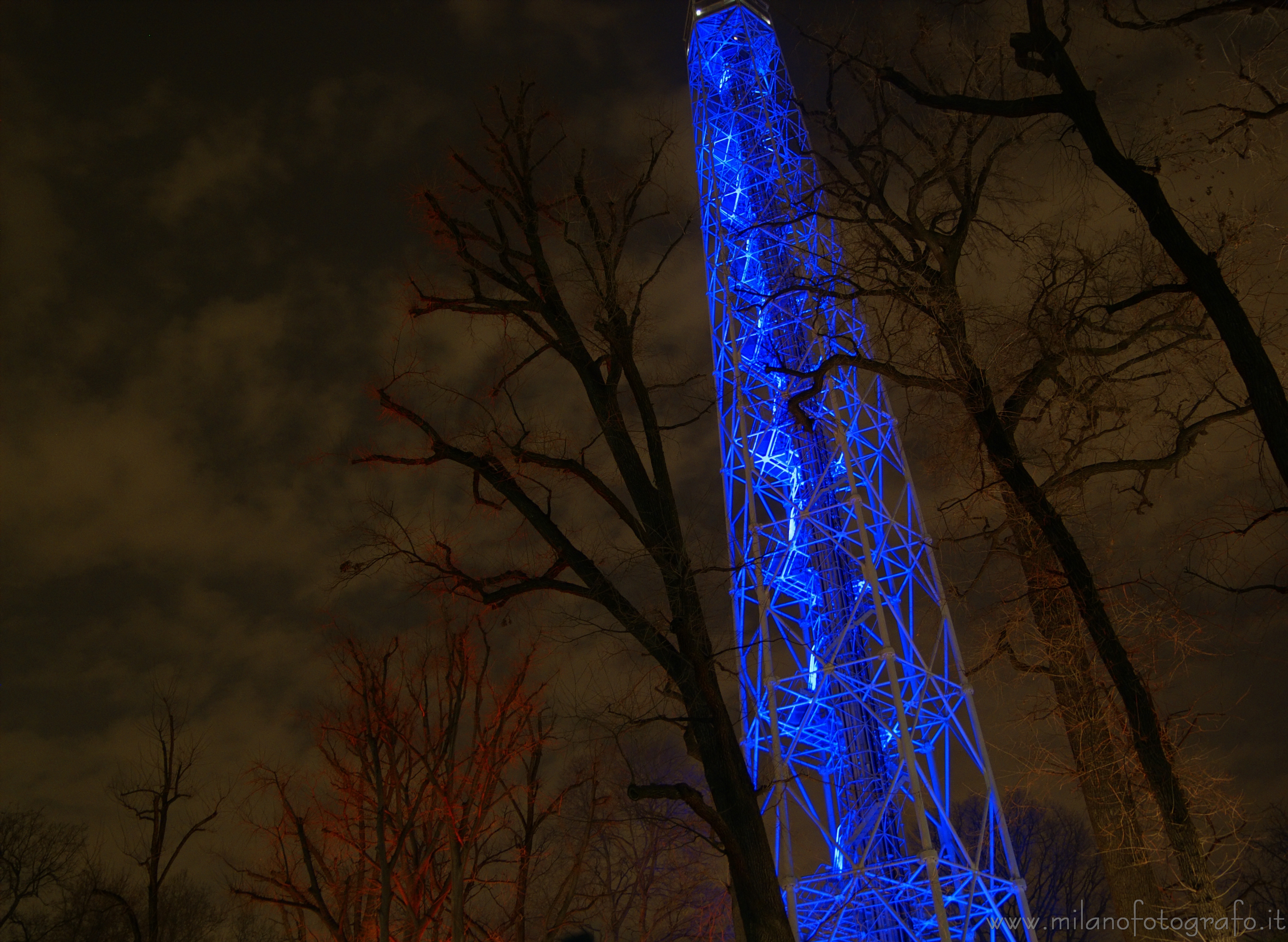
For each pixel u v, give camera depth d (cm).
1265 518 1202
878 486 2864
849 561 2898
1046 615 1445
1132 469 1444
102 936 2772
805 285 1650
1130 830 1348
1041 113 1151
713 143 3403
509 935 1573
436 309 1370
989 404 1407
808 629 2905
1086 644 1411
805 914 2442
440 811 1499
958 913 2567
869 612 2758
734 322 3102
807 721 2731
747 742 2391
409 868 1523
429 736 1580
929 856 2361
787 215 2878
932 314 1442
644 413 1300
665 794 1034
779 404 2933
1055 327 1393
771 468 3036
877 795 2683
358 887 1490
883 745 2714
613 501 1253
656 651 1188
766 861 1086
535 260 1378
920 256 1590
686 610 1184
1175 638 1273
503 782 1595
